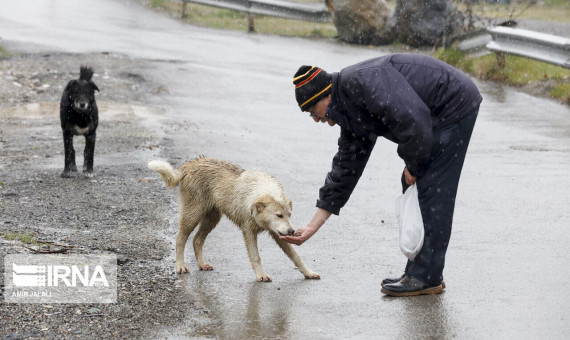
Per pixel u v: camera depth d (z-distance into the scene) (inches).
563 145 440.8
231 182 238.5
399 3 815.7
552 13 1027.9
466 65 688.4
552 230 282.5
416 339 183.8
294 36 908.0
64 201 312.3
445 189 209.2
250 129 477.4
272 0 944.9
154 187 340.2
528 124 498.9
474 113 205.8
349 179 218.7
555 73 641.6
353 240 274.8
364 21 833.5
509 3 1072.8
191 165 249.1
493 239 271.6
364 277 234.7
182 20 1016.2
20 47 735.1
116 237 265.9
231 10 1007.0
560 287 220.7
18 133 447.8
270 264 249.9
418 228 211.8
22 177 352.2
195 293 218.4
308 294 218.7
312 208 315.6
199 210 242.4
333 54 768.9
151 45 791.7
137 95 565.3
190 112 520.7
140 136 445.4
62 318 193.5
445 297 214.1
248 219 232.8
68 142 358.6
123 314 198.2
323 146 438.3
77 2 1138.7
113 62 679.1
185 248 266.4
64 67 644.7
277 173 372.8
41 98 540.7
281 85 624.7
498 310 202.7
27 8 1050.1
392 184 359.9
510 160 404.8
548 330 188.1
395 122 197.2
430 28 797.2
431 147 199.2
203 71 666.8
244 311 203.9
